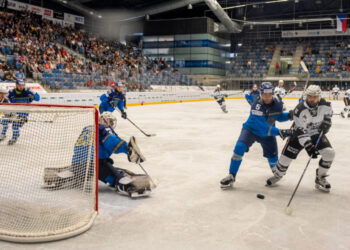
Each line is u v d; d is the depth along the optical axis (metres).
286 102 25.38
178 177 4.27
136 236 2.55
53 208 3.02
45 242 2.45
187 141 7.02
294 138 3.60
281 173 3.79
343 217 2.96
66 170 3.51
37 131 4.91
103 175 3.59
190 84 29.91
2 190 3.36
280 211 3.11
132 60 28.20
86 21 32.16
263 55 38.19
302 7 36.28
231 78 36.19
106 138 3.38
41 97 13.33
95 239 2.50
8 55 17.28
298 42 38.12
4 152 4.14
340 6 35.59
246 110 16.34
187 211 3.08
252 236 2.56
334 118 12.59
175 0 29.50
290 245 2.41
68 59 21.06
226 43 37.75
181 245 2.40
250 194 3.61
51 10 26.64
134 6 32.53
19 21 21.45
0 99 6.36
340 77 32.62
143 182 3.44
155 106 19.34
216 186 3.90
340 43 36.50
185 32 33.97
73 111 2.79
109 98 8.14
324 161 3.61
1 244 2.41
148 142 6.86
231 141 7.05
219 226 2.74
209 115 13.43
